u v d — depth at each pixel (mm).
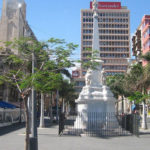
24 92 11359
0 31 57719
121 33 114000
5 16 58188
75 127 24469
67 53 13398
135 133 21438
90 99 24406
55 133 23812
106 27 114562
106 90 25281
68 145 16031
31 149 11578
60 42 13445
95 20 27969
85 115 24156
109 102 24562
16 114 42844
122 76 41438
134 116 21953
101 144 16531
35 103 12281
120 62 111312
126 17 114750
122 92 43250
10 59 15945
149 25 67812
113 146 15680
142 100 27562
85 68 15086
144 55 29344
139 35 77062
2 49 15078
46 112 83625
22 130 27703
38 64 15312
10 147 15047
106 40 113250
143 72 28781
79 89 108875
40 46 13562
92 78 25938
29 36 16188
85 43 111938
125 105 77750
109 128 23391
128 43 113000
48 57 13602
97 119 23984
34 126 11922
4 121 36062
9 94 49906
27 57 14203
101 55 112438
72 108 102375
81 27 113250
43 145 16016
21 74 13531
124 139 19141
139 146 15734
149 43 66938
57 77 12570
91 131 22438
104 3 117625
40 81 12133
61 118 23359
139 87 30250
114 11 114875
